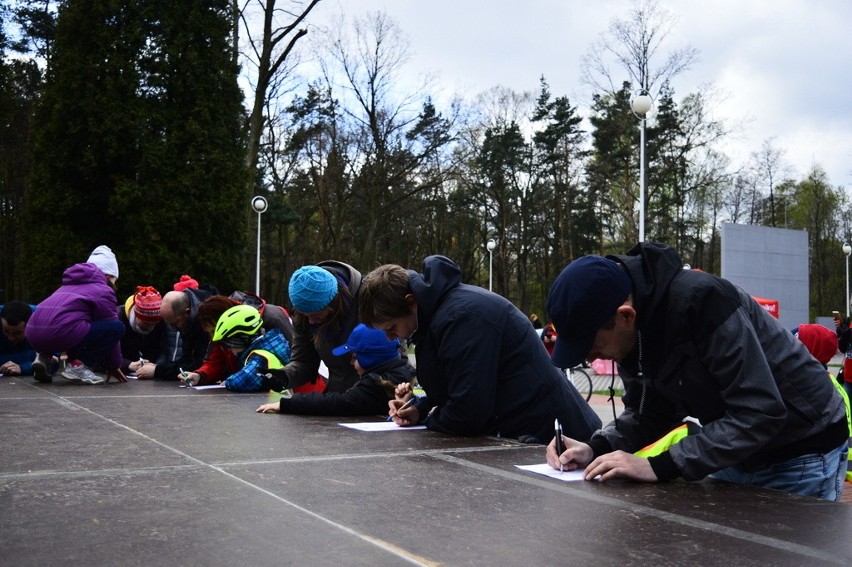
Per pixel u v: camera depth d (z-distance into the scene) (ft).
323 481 6.96
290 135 112.16
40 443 8.97
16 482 6.73
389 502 6.15
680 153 100.32
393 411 11.61
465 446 9.34
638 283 7.07
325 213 115.85
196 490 6.45
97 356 18.60
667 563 4.62
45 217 74.64
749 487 6.98
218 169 76.33
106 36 73.31
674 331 6.97
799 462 7.52
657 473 7.00
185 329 19.81
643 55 88.02
